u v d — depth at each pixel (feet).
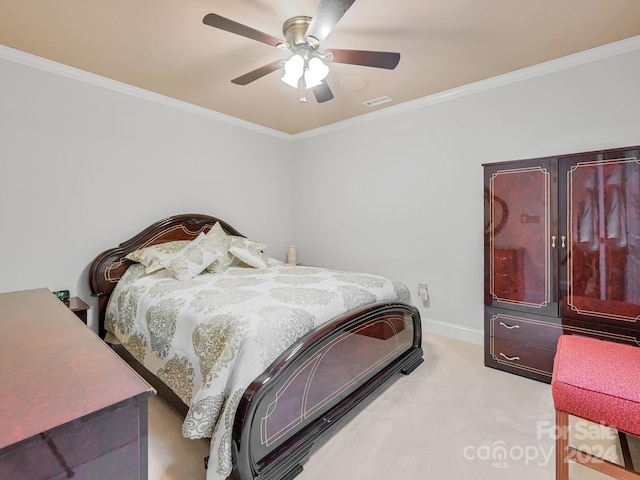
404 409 6.70
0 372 2.27
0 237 8.00
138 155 10.36
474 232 10.25
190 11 6.42
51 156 8.69
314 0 6.08
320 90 8.01
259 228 14.25
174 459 5.28
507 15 6.56
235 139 13.15
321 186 14.46
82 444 1.80
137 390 2.05
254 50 7.86
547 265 7.60
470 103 10.12
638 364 4.77
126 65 8.63
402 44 7.61
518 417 6.41
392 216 12.20
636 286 6.56
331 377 6.00
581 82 8.27
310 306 6.13
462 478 4.94
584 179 7.08
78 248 9.21
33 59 8.21
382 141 12.32
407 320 8.50
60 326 3.29
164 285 7.90
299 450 5.07
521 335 8.02
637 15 6.58
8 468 1.57
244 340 4.87
